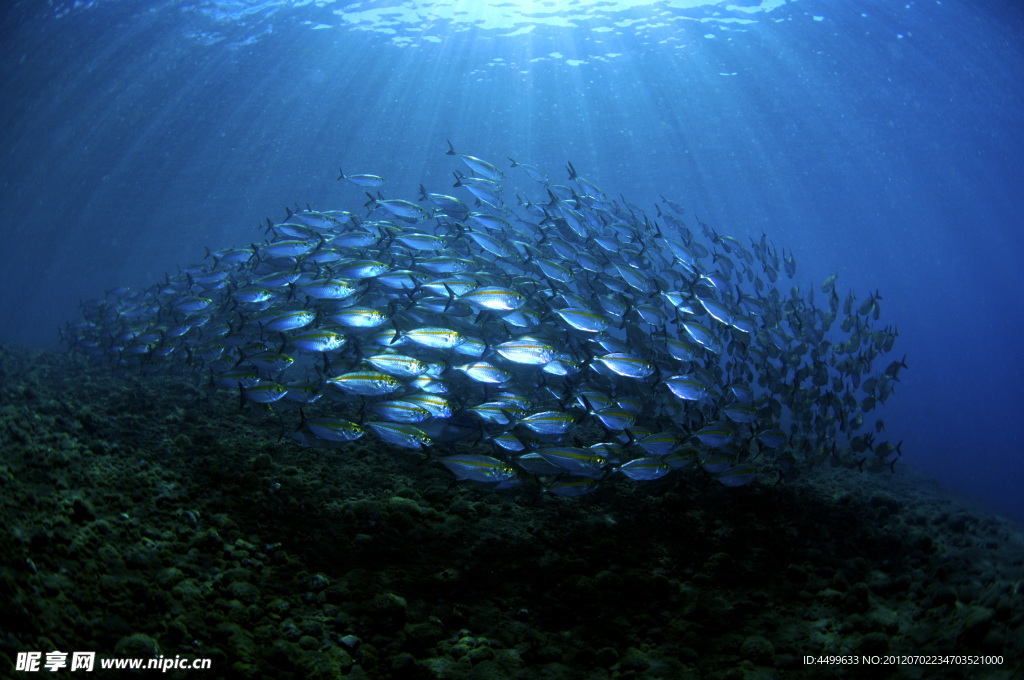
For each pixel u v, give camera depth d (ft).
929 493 38.29
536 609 14.62
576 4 66.95
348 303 22.66
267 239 26.61
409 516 17.19
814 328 27.12
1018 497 60.08
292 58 71.72
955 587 17.20
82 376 34.63
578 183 30.35
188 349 24.11
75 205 115.55
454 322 23.24
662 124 99.96
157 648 10.27
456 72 78.89
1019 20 65.10
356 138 96.17
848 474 34.14
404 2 64.39
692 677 12.72
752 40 74.74
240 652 10.92
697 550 18.40
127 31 59.41
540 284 25.31
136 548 13.08
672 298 23.47
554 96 86.89
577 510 19.72
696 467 19.54
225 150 94.58
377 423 15.17
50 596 10.21
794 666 13.25
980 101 95.66
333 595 13.41
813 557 18.74
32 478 14.17
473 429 17.06
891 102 95.25
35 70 62.54
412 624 13.05
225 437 21.52
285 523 16.06
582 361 19.56
